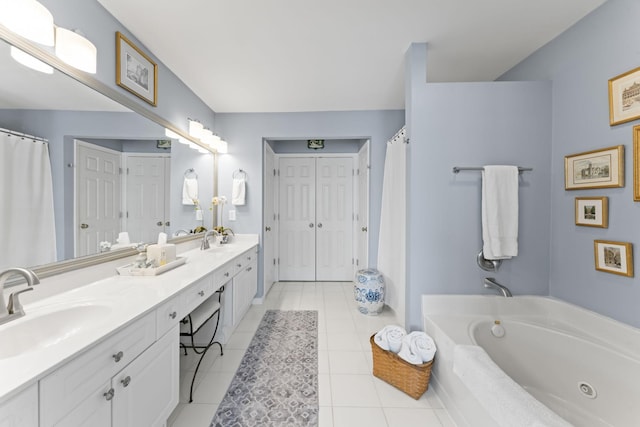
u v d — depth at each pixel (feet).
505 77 7.61
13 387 2.03
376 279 9.05
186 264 6.27
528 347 5.49
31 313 3.30
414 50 6.17
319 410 4.93
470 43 6.20
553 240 6.13
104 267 4.97
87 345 2.63
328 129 10.11
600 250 5.08
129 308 3.56
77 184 4.51
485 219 5.98
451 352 4.91
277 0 4.82
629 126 4.61
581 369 4.81
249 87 8.22
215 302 6.42
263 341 7.41
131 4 4.85
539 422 2.99
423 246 6.30
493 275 6.31
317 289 12.03
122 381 3.15
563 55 5.81
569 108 5.71
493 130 6.20
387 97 8.97
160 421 3.92
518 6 5.03
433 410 4.98
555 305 5.86
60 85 4.14
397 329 6.06
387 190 8.81
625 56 4.65
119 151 5.45
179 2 4.83
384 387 5.58
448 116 6.22
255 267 9.86
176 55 6.53
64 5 4.15
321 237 13.17
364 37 5.91
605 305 5.04
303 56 6.61
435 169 6.25
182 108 7.84
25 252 3.67
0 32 3.30
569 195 5.74
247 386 5.57
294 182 13.12
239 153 10.23
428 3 4.93
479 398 3.88
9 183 3.50
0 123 3.37
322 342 7.36
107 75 5.01
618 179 4.73
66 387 2.47
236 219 10.28
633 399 4.17
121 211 5.53
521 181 6.22
